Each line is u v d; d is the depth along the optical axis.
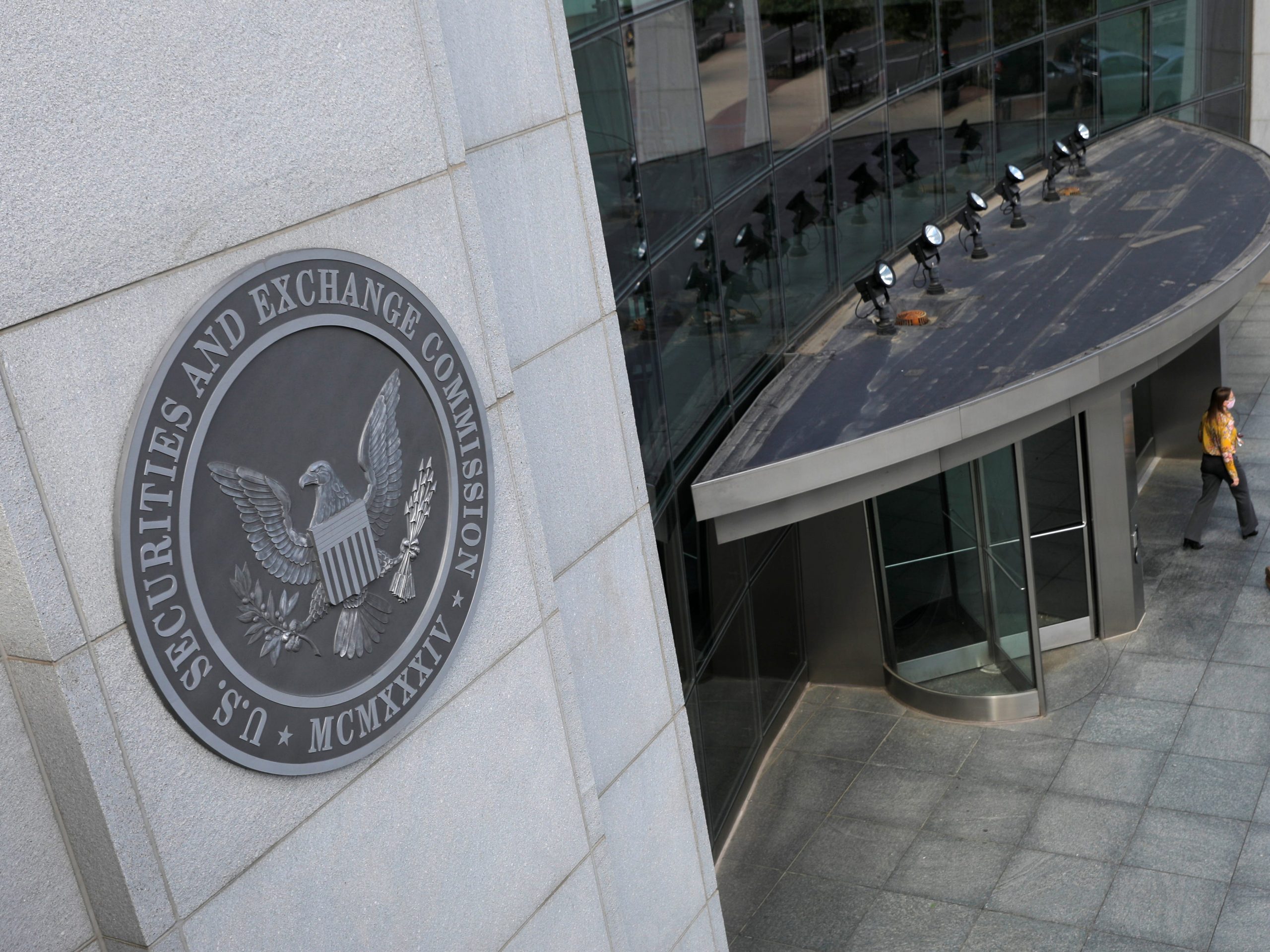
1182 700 12.02
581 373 5.48
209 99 3.14
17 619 2.85
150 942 3.13
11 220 2.71
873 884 10.41
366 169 3.67
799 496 9.52
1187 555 14.69
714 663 11.20
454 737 4.18
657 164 9.06
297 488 3.46
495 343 4.30
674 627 9.99
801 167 11.73
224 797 3.30
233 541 3.26
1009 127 16.39
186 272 3.12
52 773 3.03
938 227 14.87
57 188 2.79
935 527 12.28
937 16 14.19
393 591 3.84
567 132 5.27
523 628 4.49
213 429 3.18
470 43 4.70
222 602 3.23
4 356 2.71
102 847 3.05
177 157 3.07
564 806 4.77
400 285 3.79
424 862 4.07
